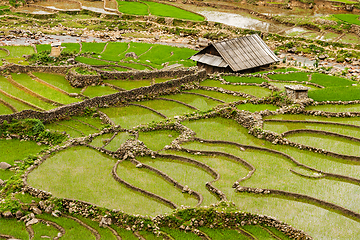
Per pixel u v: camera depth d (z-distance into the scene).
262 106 63.25
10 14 129.25
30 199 39.56
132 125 56.09
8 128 52.03
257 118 57.19
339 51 103.38
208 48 82.38
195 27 126.75
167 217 37.41
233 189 42.31
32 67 71.88
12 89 64.19
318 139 53.66
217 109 60.78
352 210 39.31
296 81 74.25
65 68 71.88
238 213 37.91
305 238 35.81
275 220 37.50
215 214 37.69
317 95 65.31
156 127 55.12
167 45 106.38
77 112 58.25
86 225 37.12
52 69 72.00
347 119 59.56
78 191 41.19
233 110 59.41
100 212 37.97
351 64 96.94
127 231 36.75
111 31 124.12
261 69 83.19
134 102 63.88
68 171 44.78
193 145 51.59
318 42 108.88
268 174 45.28
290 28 125.19
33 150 49.25
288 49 108.50
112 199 40.28
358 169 46.97
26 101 59.72
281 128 56.16
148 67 83.69
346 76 82.50
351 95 65.62
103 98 60.91
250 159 48.59
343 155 49.09
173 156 48.53
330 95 65.44
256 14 142.38
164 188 42.62
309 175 45.28
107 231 36.53
